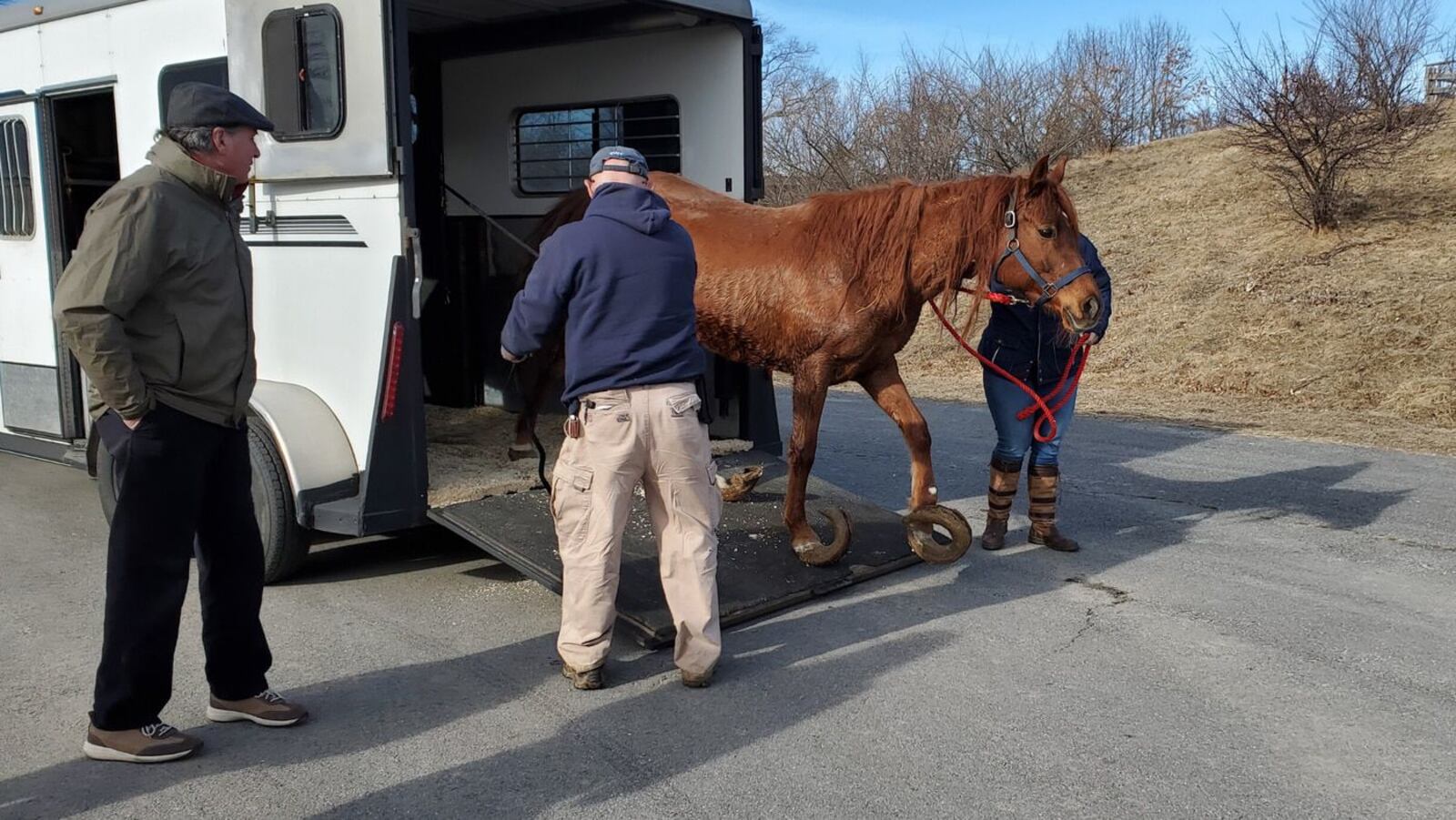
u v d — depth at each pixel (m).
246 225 5.12
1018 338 5.28
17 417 6.66
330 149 4.64
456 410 7.32
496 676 4.02
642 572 4.52
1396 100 14.13
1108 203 16.53
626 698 3.82
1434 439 8.34
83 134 6.38
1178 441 8.38
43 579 5.14
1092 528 5.94
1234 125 15.03
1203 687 3.87
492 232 7.11
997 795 3.14
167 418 3.15
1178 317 12.50
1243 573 5.12
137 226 2.95
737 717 3.66
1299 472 7.22
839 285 4.79
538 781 3.24
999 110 21.20
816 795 3.15
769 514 5.39
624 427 3.69
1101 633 4.39
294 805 3.11
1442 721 3.60
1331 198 13.13
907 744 3.46
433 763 3.36
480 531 4.63
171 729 3.40
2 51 6.36
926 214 4.79
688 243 3.86
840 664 4.09
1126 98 22.00
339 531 4.71
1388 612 4.59
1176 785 3.20
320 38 4.59
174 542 3.23
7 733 3.57
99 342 2.91
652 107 6.29
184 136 3.12
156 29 5.47
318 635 4.44
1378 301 11.36
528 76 6.76
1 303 6.63
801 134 24.52
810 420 4.88
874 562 5.02
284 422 4.75
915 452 5.01
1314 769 3.29
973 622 4.52
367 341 4.71
